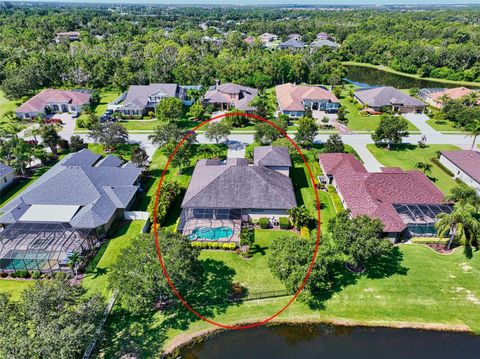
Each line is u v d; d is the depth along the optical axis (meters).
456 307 39.84
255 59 150.88
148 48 164.00
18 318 30.56
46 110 105.06
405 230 51.00
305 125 75.88
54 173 60.47
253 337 37.12
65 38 190.38
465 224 44.50
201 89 123.31
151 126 95.50
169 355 35.16
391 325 38.22
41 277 43.66
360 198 53.59
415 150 80.44
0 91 125.25
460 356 35.31
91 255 46.94
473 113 90.19
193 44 187.88
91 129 82.88
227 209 53.09
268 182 54.56
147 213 54.47
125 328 37.59
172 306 40.19
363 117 103.00
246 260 46.44
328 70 144.75
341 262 45.59
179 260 36.34
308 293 37.00
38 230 48.53
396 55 173.62
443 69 153.25
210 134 78.00
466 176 65.00
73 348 27.88
